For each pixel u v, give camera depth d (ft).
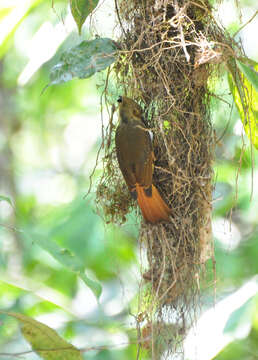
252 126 22.20
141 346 22.94
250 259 35.63
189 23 21.65
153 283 22.91
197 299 22.85
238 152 28.81
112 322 29.25
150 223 22.54
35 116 49.52
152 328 21.71
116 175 24.49
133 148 22.81
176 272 22.39
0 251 39.70
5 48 26.84
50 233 37.99
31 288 36.19
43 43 30.37
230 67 21.54
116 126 25.08
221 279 30.78
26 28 38.04
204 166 22.70
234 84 22.50
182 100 22.21
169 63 22.00
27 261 39.52
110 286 35.22
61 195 51.42
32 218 47.03
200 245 22.89
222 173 33.19
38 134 51.93
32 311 29.81
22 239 41.42
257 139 22.38
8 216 45.14
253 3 33.55
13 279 35.96
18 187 51.90
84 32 31.58
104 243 35.73
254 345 25.14
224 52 20.93
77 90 47.55
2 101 49.93
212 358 21.57
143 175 22.62
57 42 30.17
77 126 51.52
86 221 37.60
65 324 27.99
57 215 42.27
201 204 22.84
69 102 48.08
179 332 22.79
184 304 22.65
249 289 22.86
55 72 22.57
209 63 21.99
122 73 23.35
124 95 24.02
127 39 22.82
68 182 51.62
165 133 22.54
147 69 22.49
